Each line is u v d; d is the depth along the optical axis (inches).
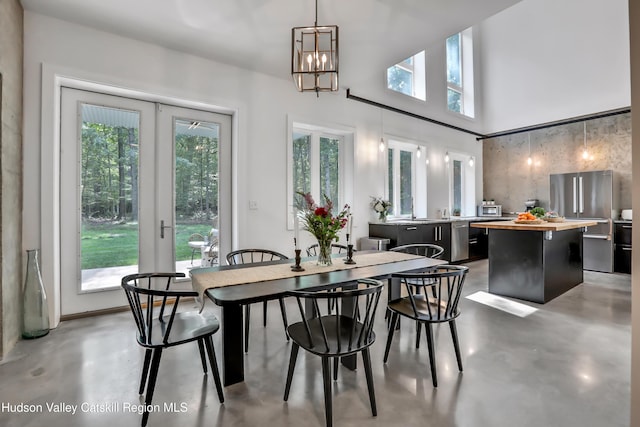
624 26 213.3
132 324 111.7
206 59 137.6
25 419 63.5
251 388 74.7
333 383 76.2
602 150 224.1
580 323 114.4
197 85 135.4
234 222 149.5
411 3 107.1
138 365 84.7
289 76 157.8
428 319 76.5
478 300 142.5
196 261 142.8
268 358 89.0
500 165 282.0
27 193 102.9
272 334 105.0
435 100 247.4
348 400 69.7
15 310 96.0
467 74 284.0
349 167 194.9
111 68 116.6
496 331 107.6
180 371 82.4
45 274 106.4
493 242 153.3
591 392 72.3
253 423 62.9
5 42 88.6
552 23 246.2
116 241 125.8
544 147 254.7
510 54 271.0
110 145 124.7
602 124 223.9
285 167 162.1
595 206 203.9
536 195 259.6
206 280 77.7
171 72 129.2
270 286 72.7
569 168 240.8
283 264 98.3
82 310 119.0
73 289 117.3
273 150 157.9
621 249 198.5
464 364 85.3
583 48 231.0
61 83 112.8
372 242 188.4
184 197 140.2
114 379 78.0
